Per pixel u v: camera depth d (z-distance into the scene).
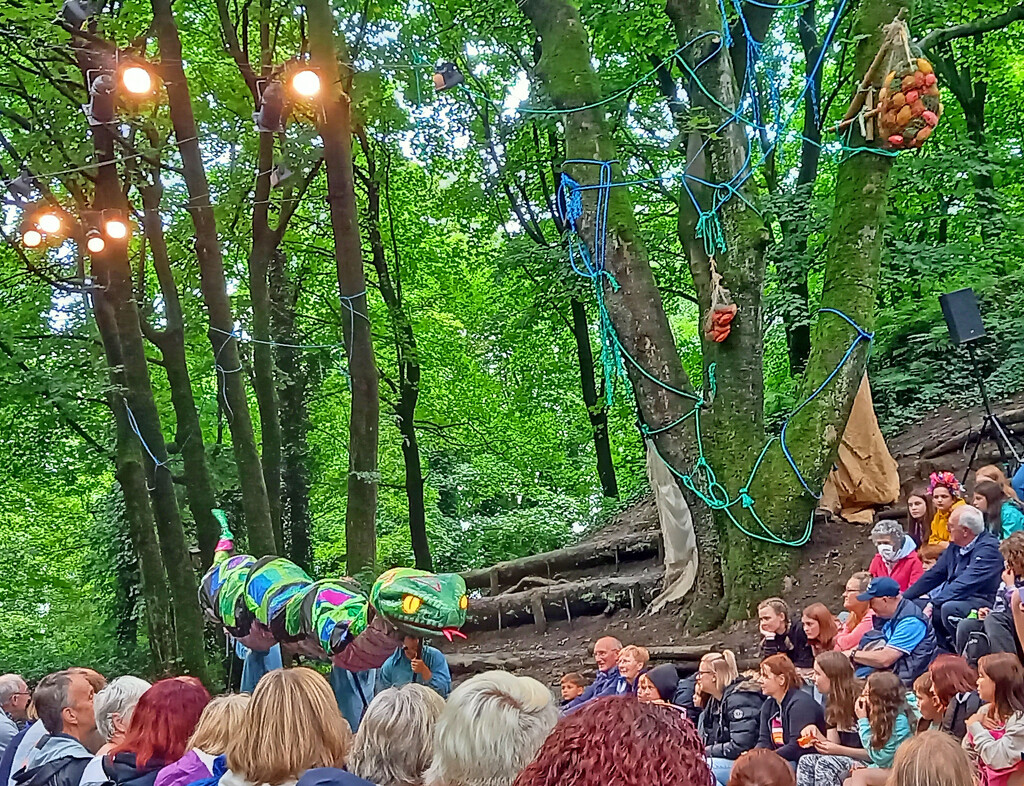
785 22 13.95
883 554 6.70
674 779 1.49
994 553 5.61
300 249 14.44
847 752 4.48
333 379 17.19
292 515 13.63
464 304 18.28
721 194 8.47
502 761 2.18
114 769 3.12
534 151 14.69
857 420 9.37
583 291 13.60
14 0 8.79
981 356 11.92
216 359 8.63
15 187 7.72
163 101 9.48
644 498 14.23
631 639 9.03
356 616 5.21
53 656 14.98
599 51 13.12
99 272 9.02
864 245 8.35
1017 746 3.76
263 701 2.71
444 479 20.17
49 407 12.59
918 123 7.57
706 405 8.54
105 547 14.63
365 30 9.82
